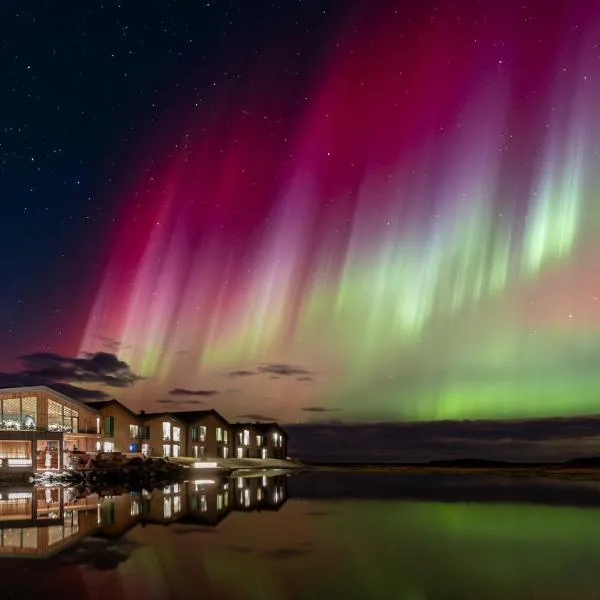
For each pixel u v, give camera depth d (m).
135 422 83.88
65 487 50.56
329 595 14.38
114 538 22.02
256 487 52.47
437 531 24.89
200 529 24.55
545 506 35.88
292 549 20.11
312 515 30.33
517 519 29.12
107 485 53.22
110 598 13.98
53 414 67.31
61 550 19.53
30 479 54.34
